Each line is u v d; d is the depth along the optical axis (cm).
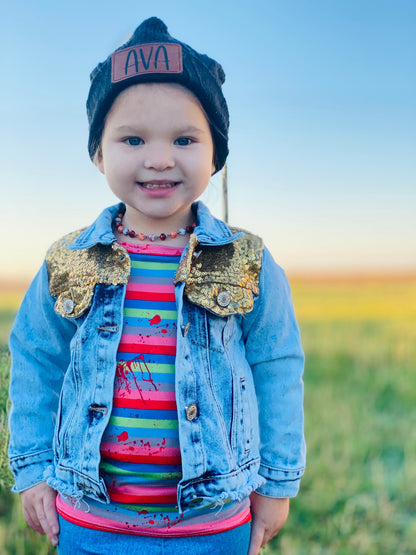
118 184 150
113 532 143
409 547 247
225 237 159
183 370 143
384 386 479
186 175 149
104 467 144
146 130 146
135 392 144
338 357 557
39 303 164
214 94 153
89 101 159
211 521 144
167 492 142
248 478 148
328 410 423
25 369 164
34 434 159
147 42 147
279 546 248
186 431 141
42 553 206
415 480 302
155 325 147
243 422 149
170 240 158
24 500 158
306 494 291
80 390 150
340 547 247
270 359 161
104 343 146
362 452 341
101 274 152
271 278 161
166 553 142
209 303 149
